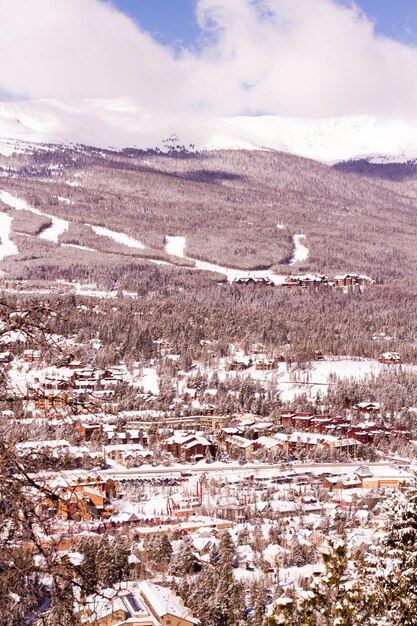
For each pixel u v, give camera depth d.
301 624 38.25
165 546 146.12
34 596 19.48
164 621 104.81
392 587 41.94
